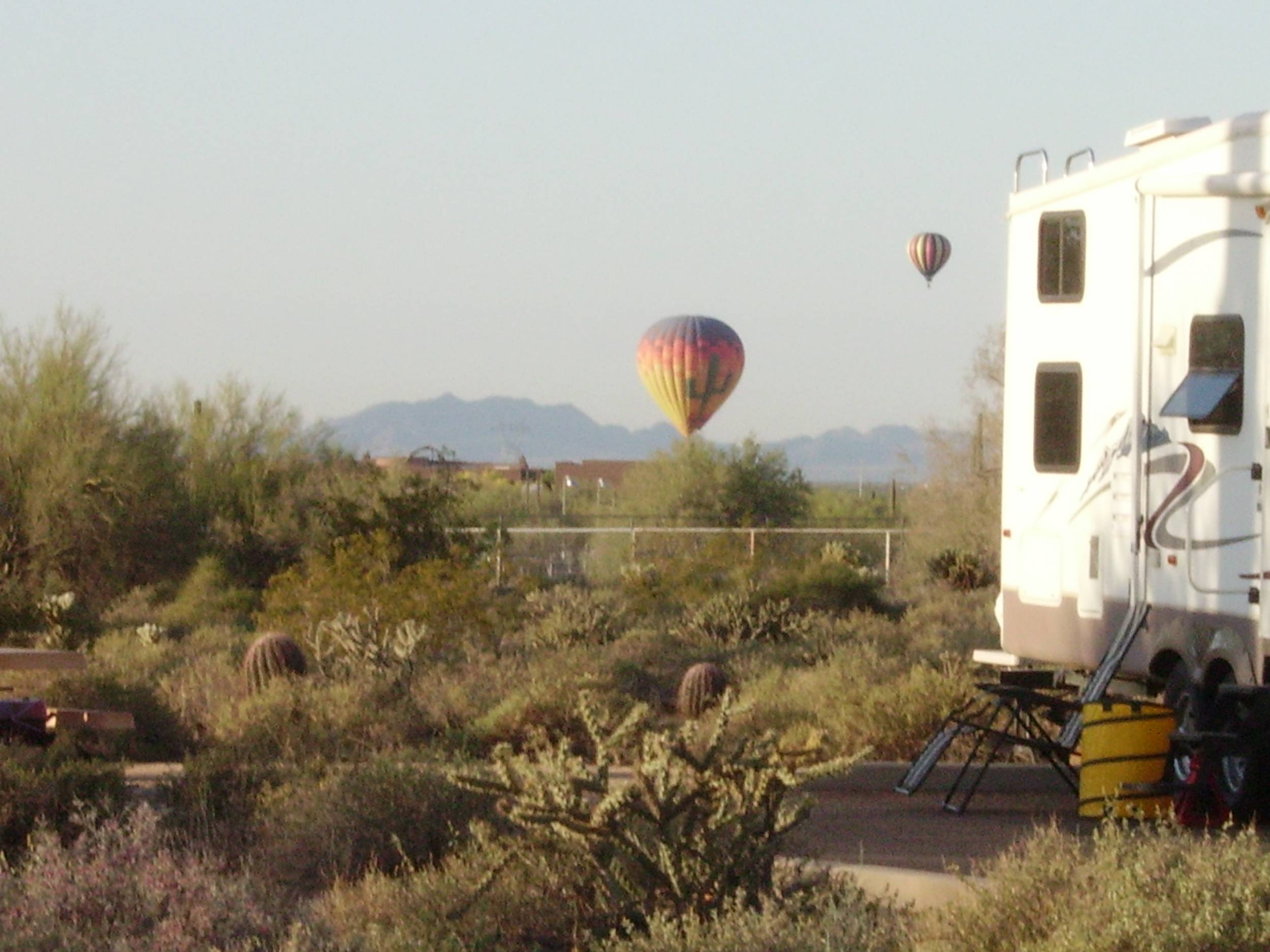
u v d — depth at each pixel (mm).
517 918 17406
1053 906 15172
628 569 68250
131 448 79500
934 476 90375
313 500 82750
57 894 16047
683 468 124938
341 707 34719
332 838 20859
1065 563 30422
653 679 44031
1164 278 27188
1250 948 13406
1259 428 24766
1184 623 26359
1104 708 25125
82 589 76812
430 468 85938
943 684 31375
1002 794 27734
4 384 77812
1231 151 25594
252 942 15695
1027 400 31578
